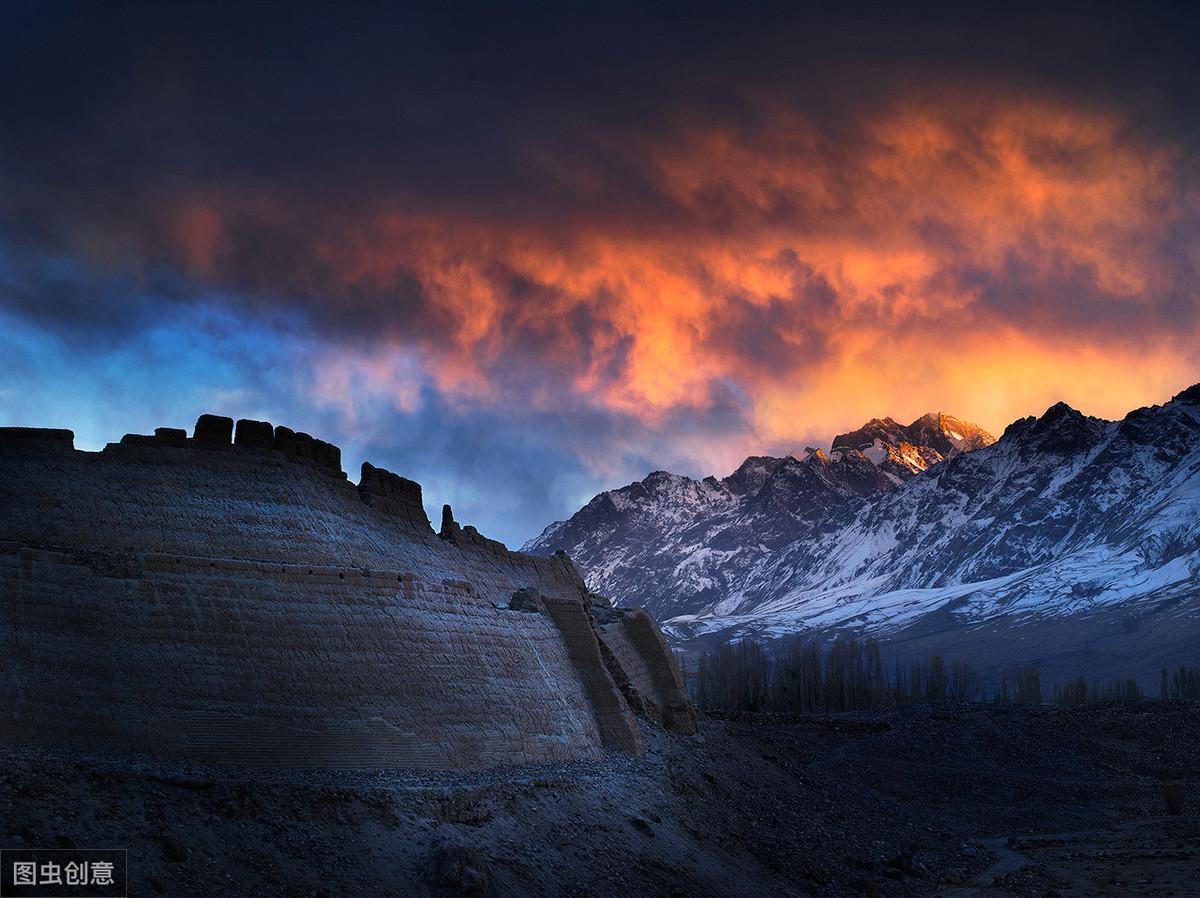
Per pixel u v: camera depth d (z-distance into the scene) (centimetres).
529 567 6625
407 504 5338
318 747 3447
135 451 3891
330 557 4131
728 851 4766
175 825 2823
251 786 3097
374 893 2977
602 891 3656
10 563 3109
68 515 3550
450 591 4412
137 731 3105
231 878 2762
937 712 10956
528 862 3553
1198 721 11169
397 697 3775
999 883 5412
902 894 5034
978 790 8231
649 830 4375
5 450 3612
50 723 2984
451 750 3909
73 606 3156
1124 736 10762
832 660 17188
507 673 4500
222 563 3506
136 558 3338
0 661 2972
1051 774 9188
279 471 4253
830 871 5022
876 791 7631
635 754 5222
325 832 3108
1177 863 6028
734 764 6391
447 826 3450
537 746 4453
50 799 2706
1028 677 18525
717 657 15350
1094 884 5481
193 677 3272
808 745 8631
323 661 3591
